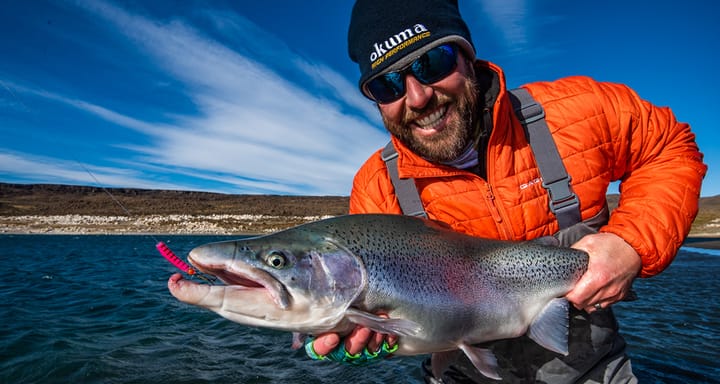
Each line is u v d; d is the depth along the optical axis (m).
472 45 0.54
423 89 0.51
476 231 0.59
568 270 0.53
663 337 1.31
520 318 0.54
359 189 0.66
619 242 0.49
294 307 0.45
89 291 2.28
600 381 0.55
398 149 0.59
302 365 1.15
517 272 0.55
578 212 0.55
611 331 0.56
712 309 1.73
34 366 1.09
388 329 0.45
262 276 0.45
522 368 0.57
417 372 1.11
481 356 0.51
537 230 0.56
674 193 0.51
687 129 0.57
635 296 0.53
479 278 0.53
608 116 0.54
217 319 1.64
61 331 1.42
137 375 1.06
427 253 0.52
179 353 1.23
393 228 0.53
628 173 0.58
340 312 0.47
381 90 0.53
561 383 0.55
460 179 0.57
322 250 0.48
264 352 1.25
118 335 1.40
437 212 0.60
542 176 0.55
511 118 0.55
